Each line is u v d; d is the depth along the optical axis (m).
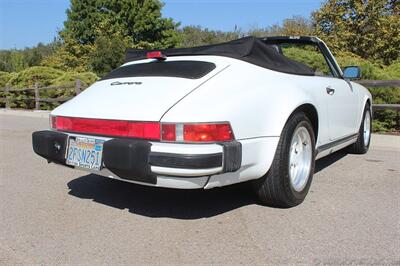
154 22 32.31
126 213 3.99
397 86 8.23
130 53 5.03
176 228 3.61
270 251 3.14
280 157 3.79
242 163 3.45
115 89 3.99
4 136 9.43
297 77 4.38
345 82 5.49
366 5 15.30
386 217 3.80
